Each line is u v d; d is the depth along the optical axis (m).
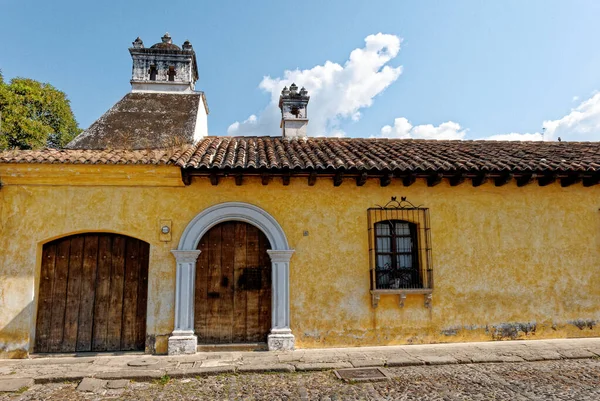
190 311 7.64
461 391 5.70
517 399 5.39
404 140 11.48
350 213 8.32
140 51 11.20
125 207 7.86
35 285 7.57
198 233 7.88
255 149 9.09
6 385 5.91
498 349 7.63
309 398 5.50
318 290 8.02
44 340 7.62
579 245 8.76
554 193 8.85
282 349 7.65
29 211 7.69
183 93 10.98
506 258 8.52
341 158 8.28
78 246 7.93
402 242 8.57
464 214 8.57
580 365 6.84
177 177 7.86
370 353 7.45
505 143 11.46
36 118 19.75
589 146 11.05
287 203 8.21
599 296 8.65
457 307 8.27
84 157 7.67
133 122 9.83
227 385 6.04
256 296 8.06
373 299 8.00
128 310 7.83
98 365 6.83
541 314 8.44
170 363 6.89
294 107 11.95
